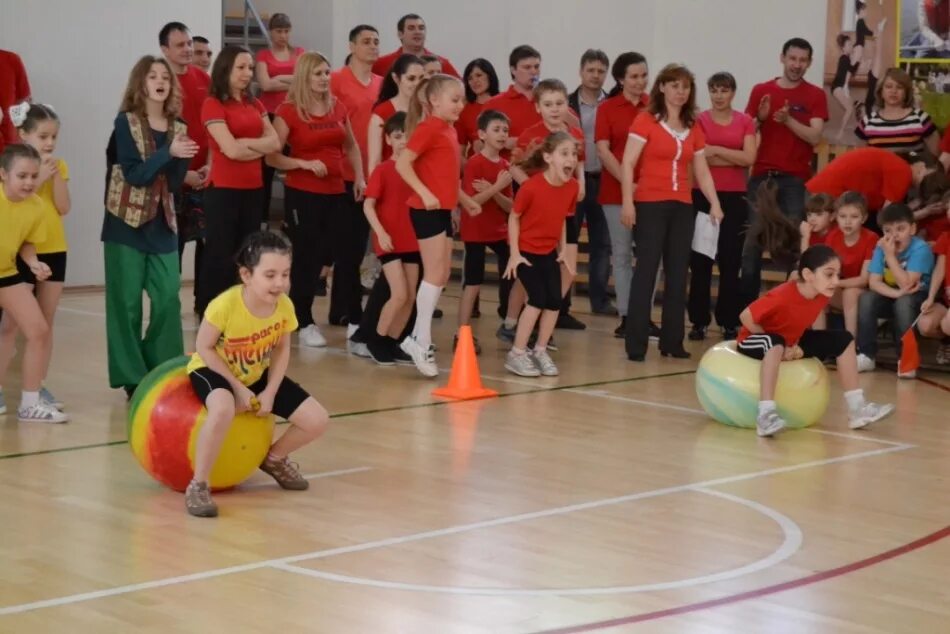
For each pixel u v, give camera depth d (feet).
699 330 41.50
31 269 27.48
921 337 40.01
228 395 21.52
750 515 21.97
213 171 34.12
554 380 34.12
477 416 29.45
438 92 32.86
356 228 39.27
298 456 25.44
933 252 36.42
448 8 57.57
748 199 42.09
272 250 21.12
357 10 60.49
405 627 16.31
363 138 41.09
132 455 25.18
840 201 36.65
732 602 17.56
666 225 36.78
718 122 40.83
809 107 41.98
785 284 28.53
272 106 49.93
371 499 22.47
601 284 46.44
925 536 20.93
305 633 16.02
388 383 33.01
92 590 17.47
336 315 42.55
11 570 18.25
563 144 33.55
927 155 39.40
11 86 40.27
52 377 32.73
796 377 28.58
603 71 42.73
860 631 16.58
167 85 28.66
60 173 28.53
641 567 19.01
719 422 29.40
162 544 19.62
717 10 50.90
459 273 55.31
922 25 45.96
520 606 17.19
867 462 26.03
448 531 20.61
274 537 20.12
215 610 16.78
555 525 21.09
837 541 20.56
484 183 37.63
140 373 29.84
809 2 48.62
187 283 52.19
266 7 63.26
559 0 54.49
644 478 24.35
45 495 22.24
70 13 48.29
